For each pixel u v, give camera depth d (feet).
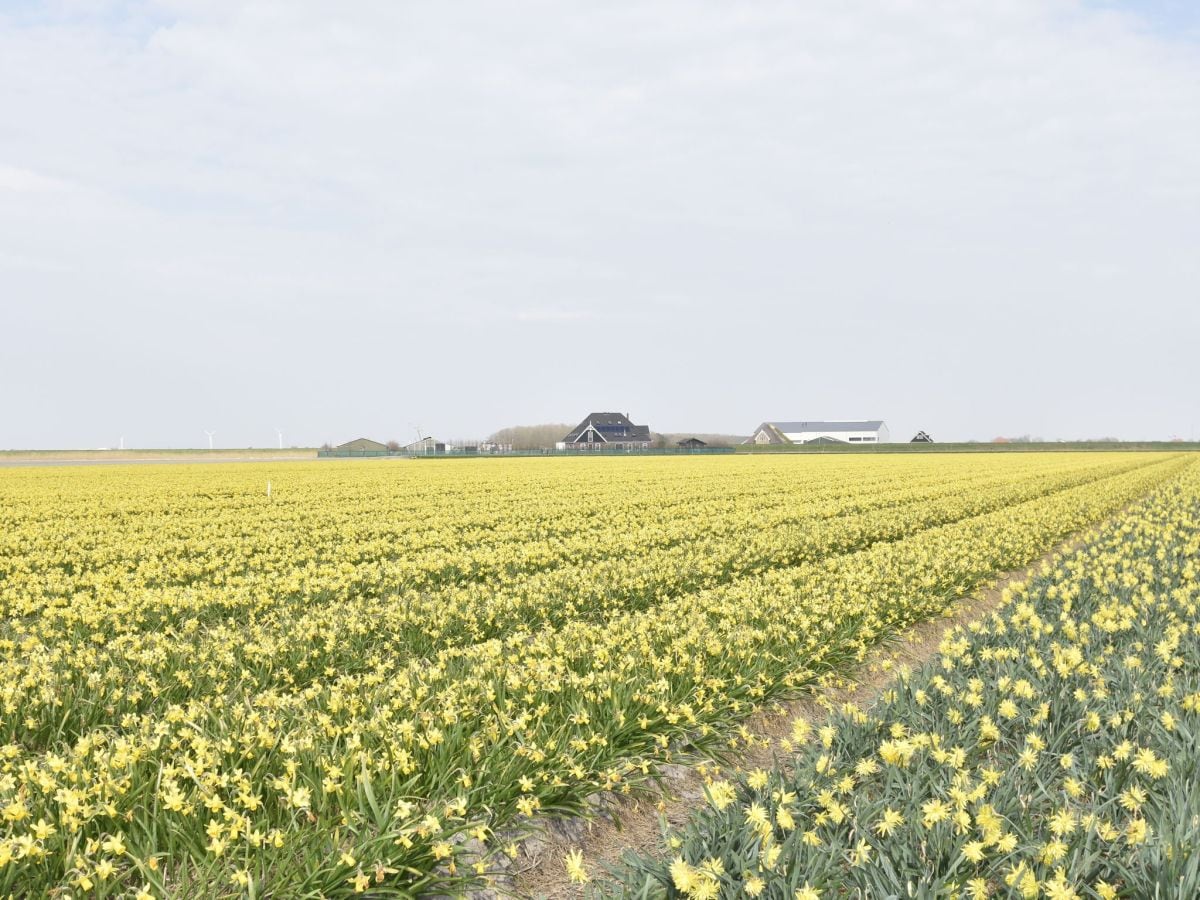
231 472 197.47
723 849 16.88
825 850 16.66
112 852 17.74
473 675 28.25
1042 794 19.54
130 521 89.20
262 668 32.71
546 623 38.58
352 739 21.94
